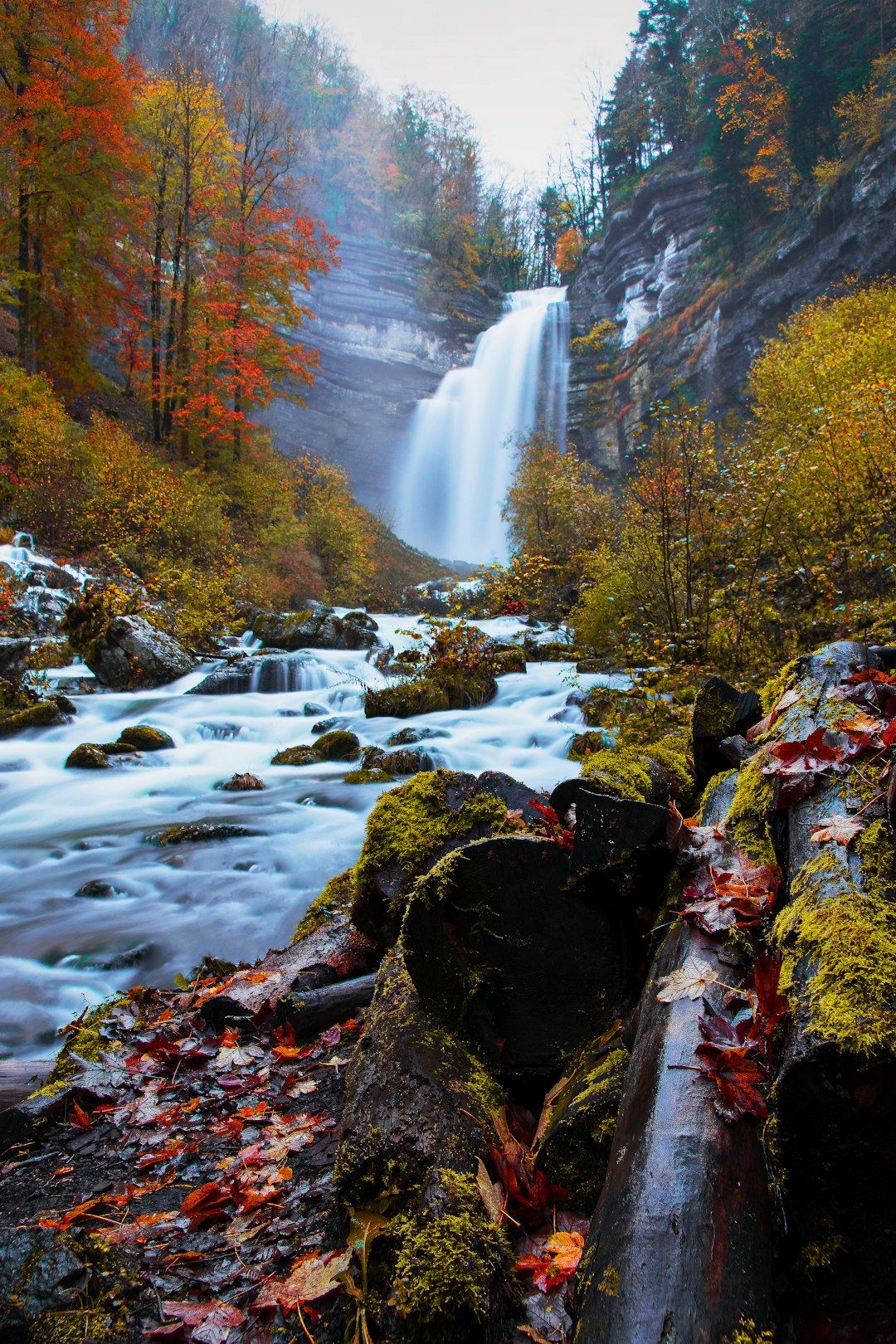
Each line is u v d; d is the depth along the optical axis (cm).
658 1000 153
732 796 224
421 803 263
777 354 1370
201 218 2312
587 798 188
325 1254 161
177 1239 171
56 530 1620
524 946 192
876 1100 109
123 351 2470
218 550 1856
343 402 4288
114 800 666
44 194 1934
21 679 1041
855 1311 114
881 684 203
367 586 2364
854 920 131
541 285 6962
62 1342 142
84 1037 269
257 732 915
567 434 4294
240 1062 246
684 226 4234
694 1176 114
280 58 5312
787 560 822
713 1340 96
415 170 5559
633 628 932
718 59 3894
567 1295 131
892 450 767
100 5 1881
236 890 433
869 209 2658
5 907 427
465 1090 179
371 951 281
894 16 3005
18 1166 204
